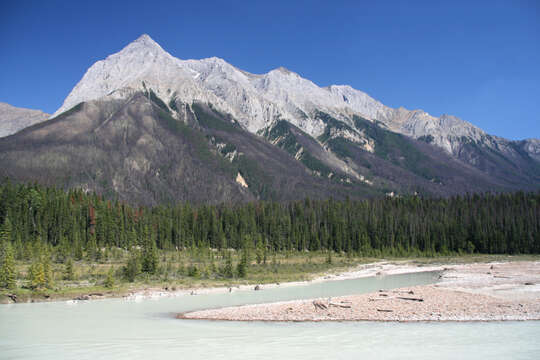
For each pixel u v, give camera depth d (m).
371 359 28.41
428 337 33.94
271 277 81.75
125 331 37.75
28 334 36.66
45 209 118.69
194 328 38.88
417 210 172.88
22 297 56.12
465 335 34.38
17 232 105.50
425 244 150.38
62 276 72.25
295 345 32.19
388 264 116.44
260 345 32.28
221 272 83.75
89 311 48.78
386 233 155.12
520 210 161.00
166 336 35.62
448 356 28.81
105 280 69.50
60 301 56.38
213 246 138.88
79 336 35.78
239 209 164.75
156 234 131.88
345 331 36.59
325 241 150.00
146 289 64.50
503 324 38.16
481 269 95.88
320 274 90.62
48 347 32.19
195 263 101.81
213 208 164.00
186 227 140.25
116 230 122.75
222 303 54.41
